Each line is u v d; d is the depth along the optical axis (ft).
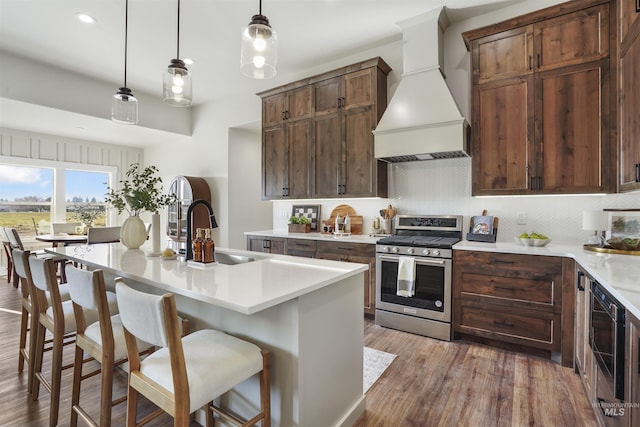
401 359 8.47
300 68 14.67
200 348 4.59
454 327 9.57
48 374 7.66
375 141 11.22
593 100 8.29
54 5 9.80
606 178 8.13
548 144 8.82
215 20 10.73
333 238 12.10
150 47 12.48
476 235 10.44
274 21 10.89
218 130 18.60
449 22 11.16
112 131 18.45
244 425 4.58
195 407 3.84
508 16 10.32
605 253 7.70
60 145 19.74
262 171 15.24
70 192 20.26
